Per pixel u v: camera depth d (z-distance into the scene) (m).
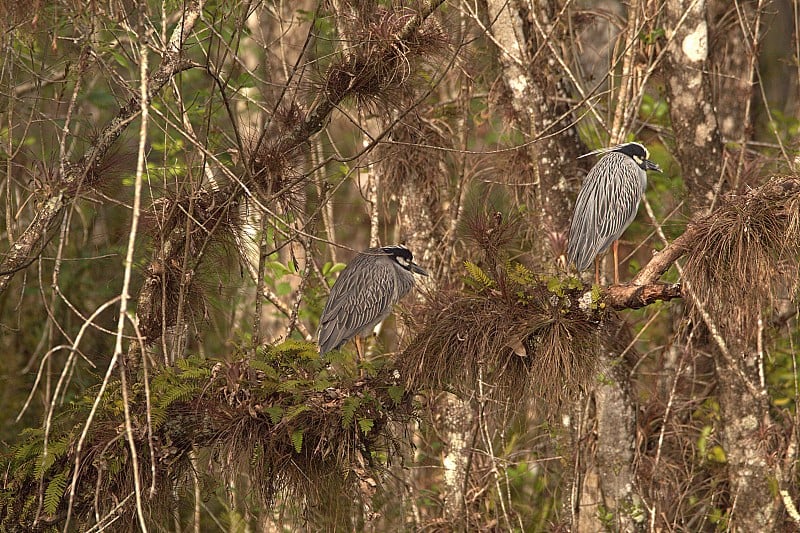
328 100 9.97
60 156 9.69
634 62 13.66
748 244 8.93
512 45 12.45
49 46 11.59
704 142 12.44
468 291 9.74
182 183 10.19
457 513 13.73
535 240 12.98
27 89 13.70
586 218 10.77
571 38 13.51
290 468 9.15
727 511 13.55
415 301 12.99
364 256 10.66
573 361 8.77
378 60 9.71
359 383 9.41
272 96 11.98
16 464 9.23
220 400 9.21
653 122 15.86
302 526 9.88
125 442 8.90
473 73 12.99
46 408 9.21
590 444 13.42
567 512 13.41
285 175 10.20
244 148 10.25
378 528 13.26
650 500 13.48
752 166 12.02
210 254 10.57
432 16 9.91
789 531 13.12
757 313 9.84
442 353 9.05
